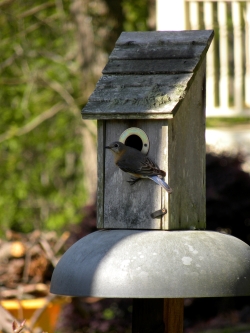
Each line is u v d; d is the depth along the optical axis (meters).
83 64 20.67
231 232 15.93
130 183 7.39
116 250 6.64
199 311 16.52
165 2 17.17
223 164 16.19
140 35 8.17
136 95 7.38
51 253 11.14
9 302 10.42
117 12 20.52
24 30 22.41
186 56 7.71
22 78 23.75
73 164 25.62
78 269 6.65
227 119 20.16
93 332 16.16
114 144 7.34
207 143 17.92
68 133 25.08
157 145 7.32
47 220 23.94
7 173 24.97
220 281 6.43
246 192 15.88
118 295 6.32
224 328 15.08
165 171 7.26
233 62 19.27
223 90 17.69
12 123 24.23
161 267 6.41
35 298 11.05
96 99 7.48
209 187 15.95
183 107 7.55
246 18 17.64
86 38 20.47
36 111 24.17
